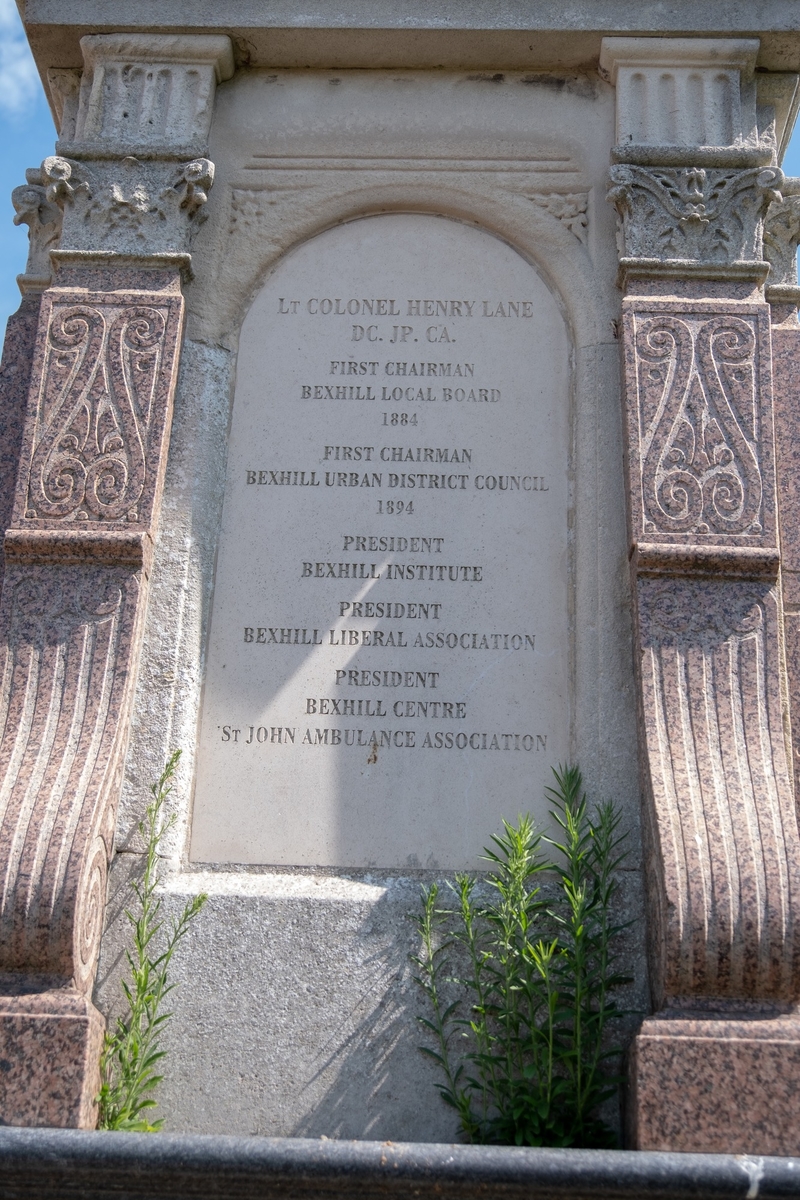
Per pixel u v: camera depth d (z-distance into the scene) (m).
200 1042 3.96
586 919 4.04
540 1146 3.67
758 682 4.17
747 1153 3.52
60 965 3.78
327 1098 3.90
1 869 3.81
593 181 5.08
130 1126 3.73
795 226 5.38
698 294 4.72
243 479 4.72
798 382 4.94
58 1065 3.63
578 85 5.23
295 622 4.53
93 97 5.07
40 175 5.39
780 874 3.81
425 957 4.06
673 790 3.99
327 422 4.79
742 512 4.37
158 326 4.70
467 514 4.66
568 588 4.56
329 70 5.29
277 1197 3.29
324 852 4.26
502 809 4.30
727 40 5.07
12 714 4.14
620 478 4.64
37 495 4.43
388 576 4.57
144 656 4.43
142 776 4.29
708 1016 3.72
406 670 4.46
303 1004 4.00
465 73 5.28
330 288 5.01
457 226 5.11
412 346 4.90
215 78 5.20
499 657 4.48
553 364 4.87
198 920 4.09
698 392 4.55
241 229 5.06
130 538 4.33
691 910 3.78
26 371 5.00
